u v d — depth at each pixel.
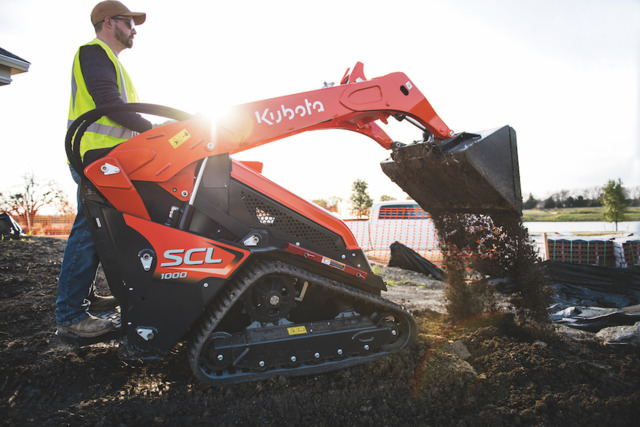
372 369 2.56
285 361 2.35
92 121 2.23
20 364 2.43
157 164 2.21
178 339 2.24
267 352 2.31
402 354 2.70
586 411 2.16
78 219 2.45
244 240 2.32
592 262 7.50
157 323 2.22
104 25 2.60
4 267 4.73
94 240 2.24
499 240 3.14
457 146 2.69
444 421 2.16
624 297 4.99
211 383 2.29
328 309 2.63
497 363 2.63
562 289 5.20
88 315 2.52
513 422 2.10
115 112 2.23
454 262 3.50
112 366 2.53
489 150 2.68
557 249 7.73
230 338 2.28
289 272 2.31
